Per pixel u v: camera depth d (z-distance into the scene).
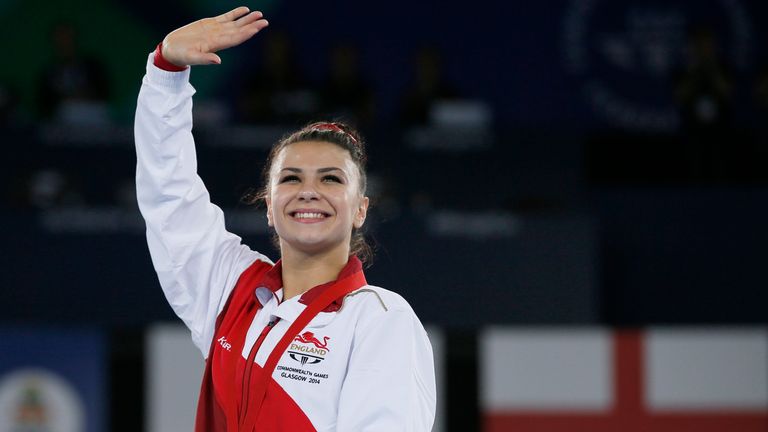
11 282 20.70
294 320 8.57
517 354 20.97
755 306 22.98
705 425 20.73
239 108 29.08
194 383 20.52
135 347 20.55
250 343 8.62
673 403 20.70
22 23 29.12
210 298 9.16
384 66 29.81
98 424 20.16
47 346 20.27
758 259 23.09
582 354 20.88
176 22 29.77
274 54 26.19
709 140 26.72
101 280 20.84
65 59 26.23
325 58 29.72
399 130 23.53
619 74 29.12
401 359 8.34
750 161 26.62
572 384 20.83
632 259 23.17
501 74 29.56
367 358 8.30
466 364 20.98
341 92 25.84
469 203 23.50
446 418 20.80
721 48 29.08
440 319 21.09
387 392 8.20
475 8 29.66
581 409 20.72
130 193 22.70
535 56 29.50
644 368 20.80
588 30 29.33
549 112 29.38
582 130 29.11
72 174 22.72
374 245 21.11
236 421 8.47
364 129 23.39
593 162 27.66
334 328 8.48
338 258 8.84
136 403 20.33
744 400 20.75
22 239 20.81
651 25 29.03
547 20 29.50
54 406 20.09
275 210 8.70
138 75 29.59
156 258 9.23
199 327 9.23
